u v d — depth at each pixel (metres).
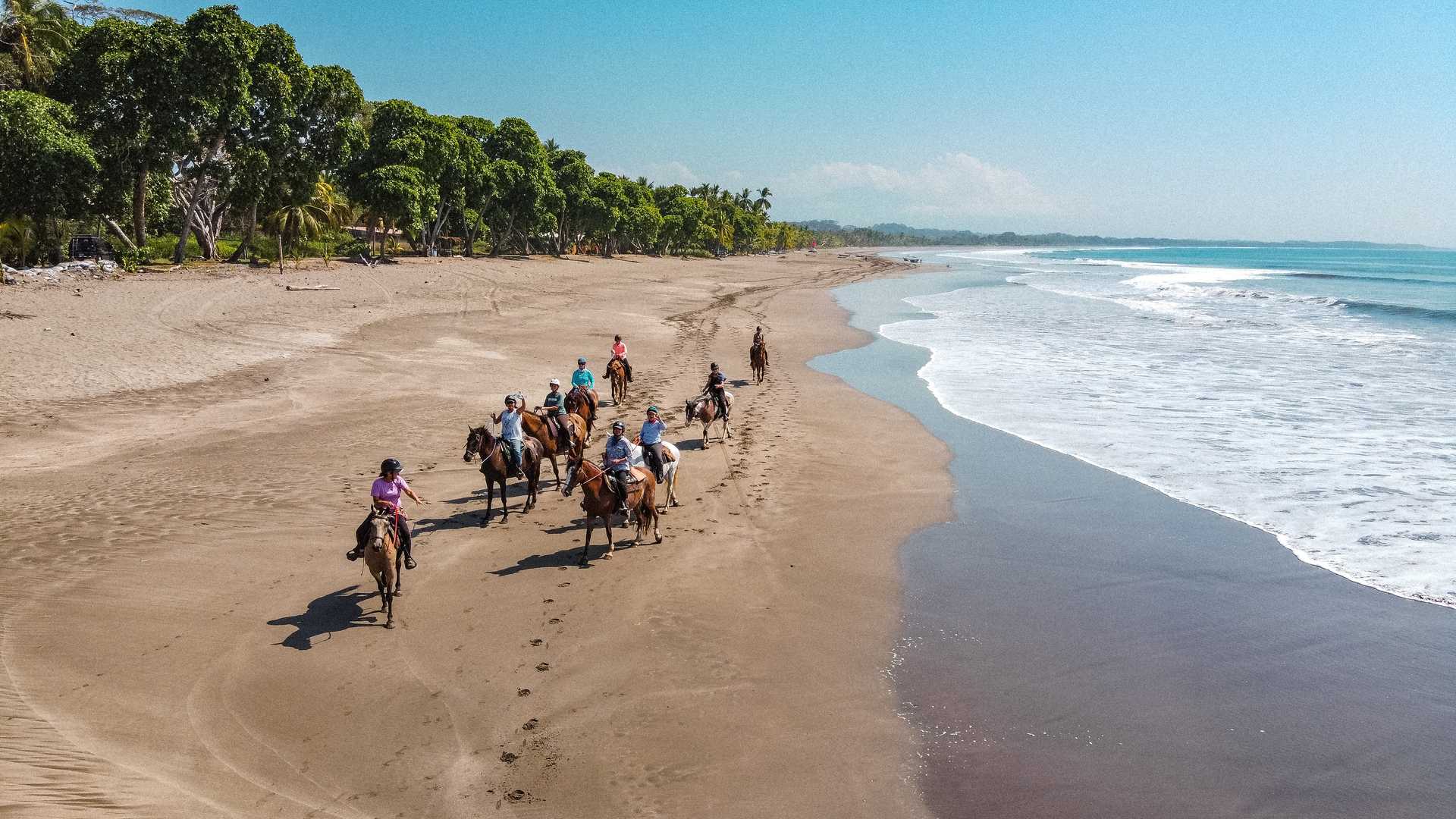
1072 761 8.39
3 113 42.50
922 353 36.25
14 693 8.58
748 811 7.62
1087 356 34.28
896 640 10.88
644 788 7.91
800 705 9.34
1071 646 10.71
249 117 53.06
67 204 44.81
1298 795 7.82
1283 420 22.23
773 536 14.49
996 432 21.89
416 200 66.12
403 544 11.53
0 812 6.50
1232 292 67.56
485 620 11.16
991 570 13.09
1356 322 45.28
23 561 12.00
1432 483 16.69
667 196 141.88
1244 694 9.56
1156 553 13.68
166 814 6.91
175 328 31.56
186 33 49.81
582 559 13.12
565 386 26.80
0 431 18.78
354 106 59.47
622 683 9.70
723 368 32.12
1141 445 20.19
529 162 87.62
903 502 16.38
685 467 18.62
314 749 8.33
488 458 14.43
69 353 26.25
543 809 7.59
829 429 22.36
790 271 109.00
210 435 19.59
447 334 36.25
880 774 8.19
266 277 48.47
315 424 20.94
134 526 13.68
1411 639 10.72
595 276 74.31
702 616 11.43
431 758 8.29
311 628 10.76
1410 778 8.04
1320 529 14.45
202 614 10.92
